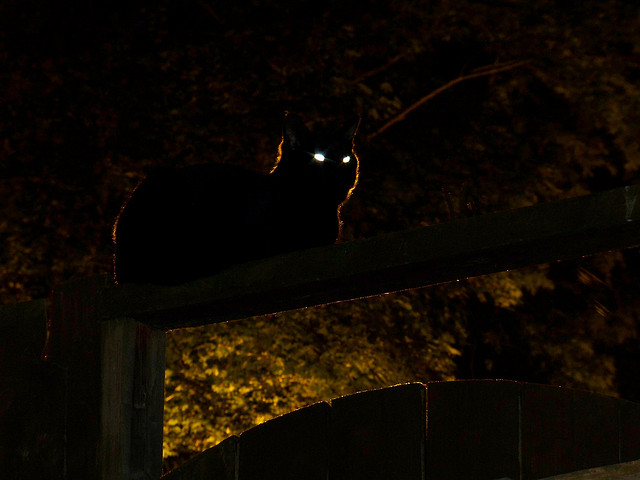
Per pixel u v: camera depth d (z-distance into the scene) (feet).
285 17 32.71
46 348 6.97
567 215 5.30
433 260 5.71
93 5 30.73
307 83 32.30
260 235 9.86
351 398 5.93
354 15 34.60
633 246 5.75
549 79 36.96
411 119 36.17
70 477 6.66
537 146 37.68
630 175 43.78
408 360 33.50
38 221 29.84
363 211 32.42
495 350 44.34
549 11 37.22
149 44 31.91
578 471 5.17
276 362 30.37
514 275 36.17
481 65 40.01
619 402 5.75
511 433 5.68
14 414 6.97
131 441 6.59
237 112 30.30
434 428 5.74
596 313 42.42
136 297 6.68
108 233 29.89
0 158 29.78
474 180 33.94
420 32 34.40
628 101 37.63
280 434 6.06
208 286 6.44
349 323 32.45
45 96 29.89
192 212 9.30
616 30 36.96
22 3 30.09
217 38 31.65
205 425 30.73
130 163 29.32
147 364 6.84
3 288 30.22
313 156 11.41
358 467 5.84
